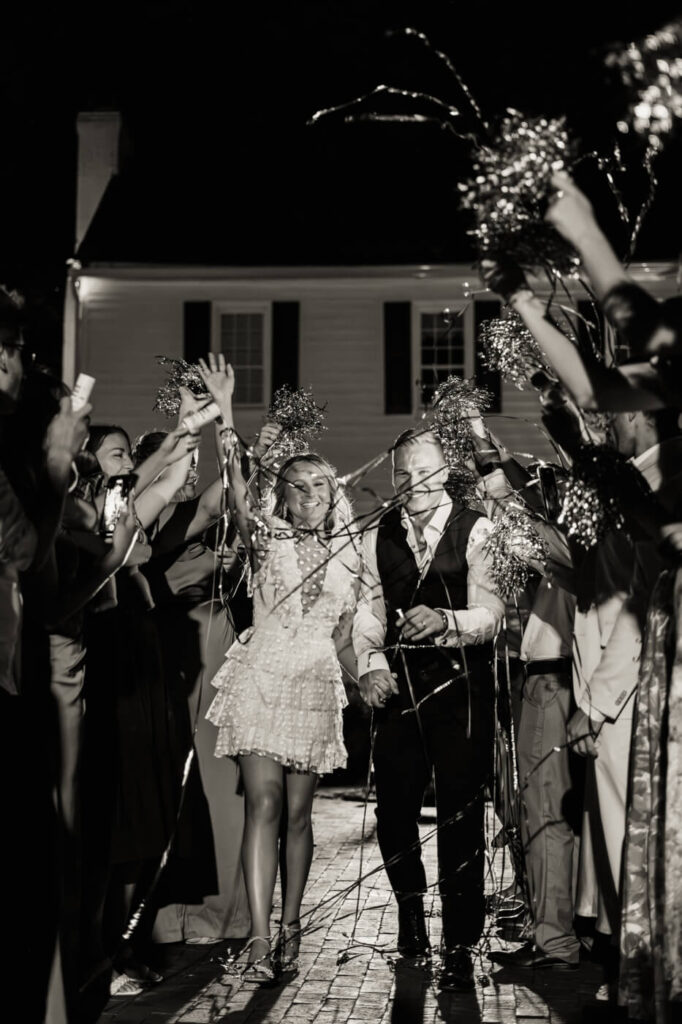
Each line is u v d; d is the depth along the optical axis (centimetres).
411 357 2255
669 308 309
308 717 506
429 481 517
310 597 512
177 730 566
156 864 540
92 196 2452
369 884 699
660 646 343
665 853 324
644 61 278
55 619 381
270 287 2292
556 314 376
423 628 490
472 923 487
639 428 400
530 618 530
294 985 482
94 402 2306
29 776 362
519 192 309
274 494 537
